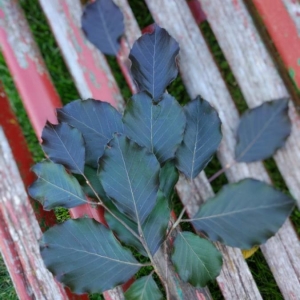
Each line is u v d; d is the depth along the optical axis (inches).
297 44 39.4
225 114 39.8
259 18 39.8
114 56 40.5
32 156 40.2
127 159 37.7
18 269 39.4
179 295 39.2
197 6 40.3
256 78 39.7
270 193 38.5
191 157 38.8
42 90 40.0
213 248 38.5
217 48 40.4
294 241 39.4
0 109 40.0
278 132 39.1
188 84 40.1
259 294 39.4
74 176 38.7
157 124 38.4
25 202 39.5
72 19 40.2
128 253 38.4
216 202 38.8
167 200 38.5
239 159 39.4
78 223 38.2
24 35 40.2
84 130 38.7
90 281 38.1
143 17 40.9
